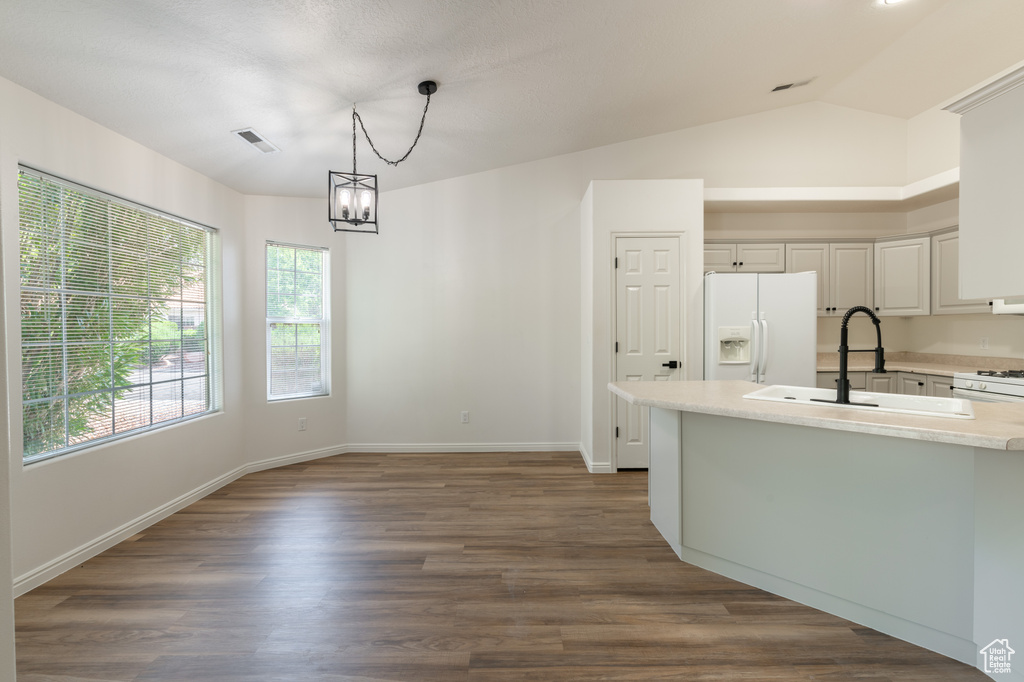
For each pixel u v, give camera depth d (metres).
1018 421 1.81
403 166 4.41
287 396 4.68
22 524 2.39
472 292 5.00
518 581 2.45
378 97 3.20
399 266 5.00
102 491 2.85
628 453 4.35
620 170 4.89
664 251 4.32
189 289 3.77
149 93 2.73
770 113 4.87
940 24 3.56
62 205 2.71
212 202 3.95
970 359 4.52
